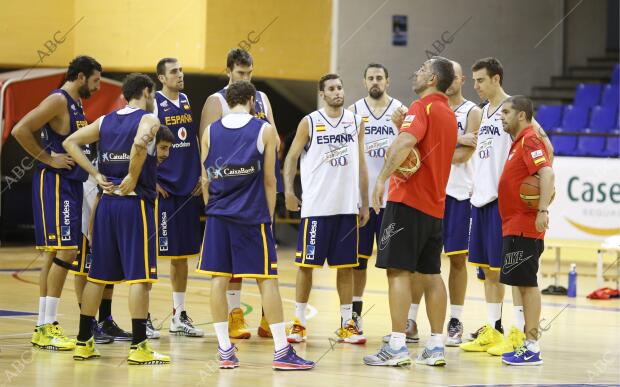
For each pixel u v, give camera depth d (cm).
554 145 4394
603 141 4344
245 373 1569
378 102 2041
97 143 1669
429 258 1694
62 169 1781
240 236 1605
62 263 1766
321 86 1927
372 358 1675
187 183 1989
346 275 1938
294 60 4009
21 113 3653
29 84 3675
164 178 1964
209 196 1642
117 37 3994
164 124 1975
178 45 3850
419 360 1720
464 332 2134
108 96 3856
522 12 4916
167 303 2498
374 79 2017
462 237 1964
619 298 2911
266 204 1630
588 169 3644
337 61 4281
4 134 3606
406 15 4469
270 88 4906
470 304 2638
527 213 1709
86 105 3791
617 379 1594
